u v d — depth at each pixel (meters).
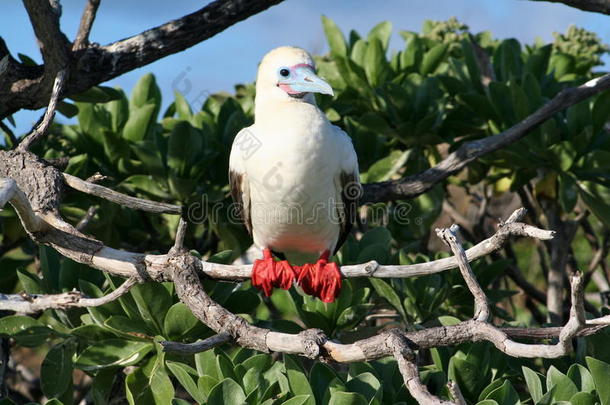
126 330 7.02
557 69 11.40
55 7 7.27
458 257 5.62
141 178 9.23
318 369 6.12
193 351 5.80
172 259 6.39
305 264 7.73
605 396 5.75
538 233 5.50
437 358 6.84
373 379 6.01
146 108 9.74
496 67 11.07
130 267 6.47
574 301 4.74
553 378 5.99
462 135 10.27
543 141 9.16
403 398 6.23
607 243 10.70
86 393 9.37
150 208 6.61
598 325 4.94
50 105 7.00
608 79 8.50
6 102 7.66
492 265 8.62
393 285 8.09
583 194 9.09
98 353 7.01
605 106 9.11
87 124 9.77
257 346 5.92
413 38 10.94
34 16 6.95
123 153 9.61
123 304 7.06
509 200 13.11
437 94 9.89
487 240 5.75
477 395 6.46
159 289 6.76
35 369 12.48
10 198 5.80
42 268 7.73
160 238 9.88
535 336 5.62
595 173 9.36
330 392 5.91
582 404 5.81
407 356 5.37
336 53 10.92
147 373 7.05
